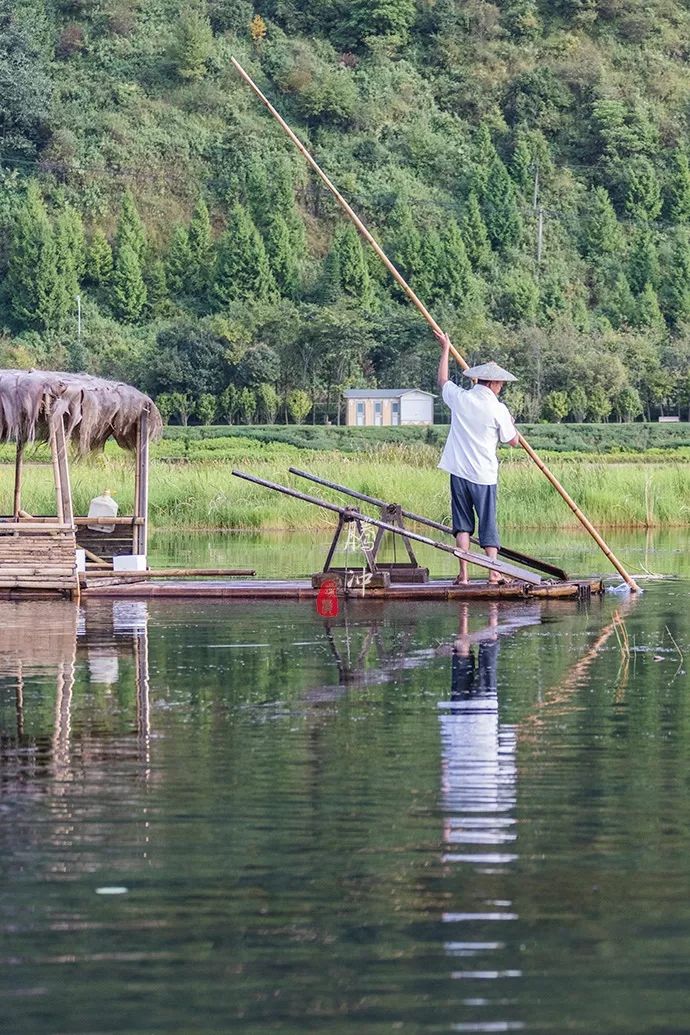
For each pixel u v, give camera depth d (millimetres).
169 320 186625
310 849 10578
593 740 14242
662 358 175500
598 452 139000
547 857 10367
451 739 14266
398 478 57281
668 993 8094
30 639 22125
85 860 10336
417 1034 7629
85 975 8352
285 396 165875
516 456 93250
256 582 29922
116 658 20000
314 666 19172
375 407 160125
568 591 28047
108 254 189750
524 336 166500
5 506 49906
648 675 18328
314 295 187500
